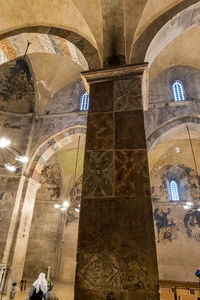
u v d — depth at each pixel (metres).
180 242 13.03
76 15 5.27
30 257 14.55
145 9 4.92
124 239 2.78
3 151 10.97
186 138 13.16
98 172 3.34
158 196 14.50
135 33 4.94
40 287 5.60
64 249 14.80
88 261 2.74
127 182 3.16
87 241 2.86
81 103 12.13
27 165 10.98
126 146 3.45
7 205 9.91
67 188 16.44
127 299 2.46
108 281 2.58
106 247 2.78
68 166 16.25
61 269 14.26
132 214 2.92
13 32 6.05
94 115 3.91
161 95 10.65
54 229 15.38
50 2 5.41
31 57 11.02
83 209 3.09
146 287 2.49
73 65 11.96
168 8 5.02
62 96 12.59
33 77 11.77
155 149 14.12
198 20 5.51
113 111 3.86
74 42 5.34
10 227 9.52
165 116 10.02
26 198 10.51
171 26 5.12
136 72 4.14
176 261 12.65
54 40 5.75
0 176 10.48
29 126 11.71
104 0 4.92
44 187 16.41
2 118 11.73
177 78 11.28
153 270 2.56
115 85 4.15
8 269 9.07
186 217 13.55
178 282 7.58
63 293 10.16
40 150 11.53
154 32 4.88
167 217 13.84
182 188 14.43
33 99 12.23
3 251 9.05
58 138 11.56
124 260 2.67
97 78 4.32
